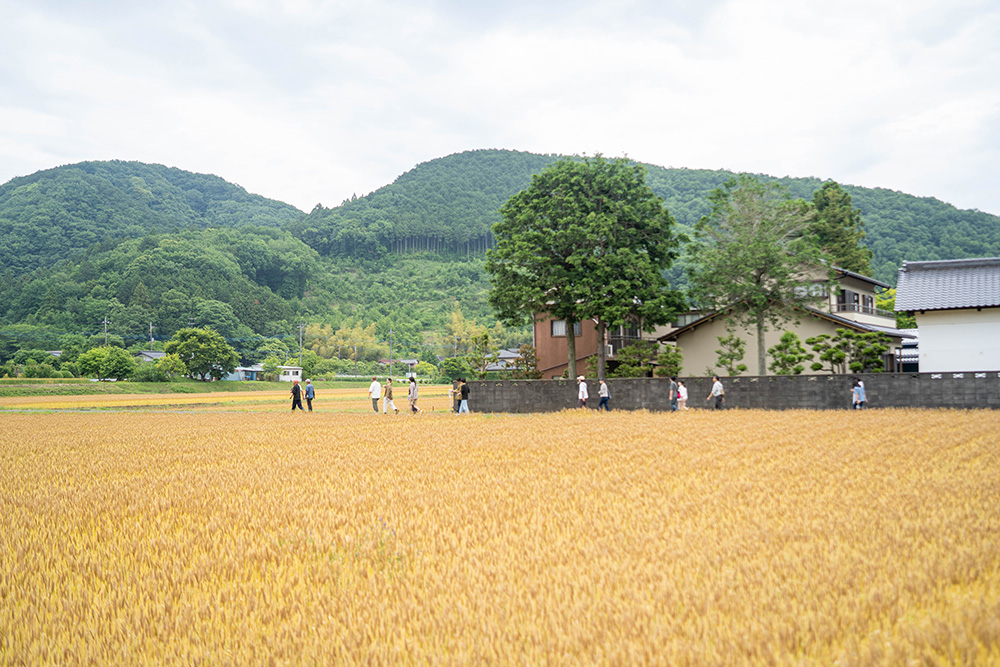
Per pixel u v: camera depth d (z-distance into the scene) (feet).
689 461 43.62
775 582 17.60
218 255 512.63
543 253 124.47
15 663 14.69
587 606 16.35
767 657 13.21
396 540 24.31
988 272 105.60
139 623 16.65
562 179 124.16
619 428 70.18
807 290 116.57
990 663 12.63
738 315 116.57
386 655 14.06
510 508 29.68
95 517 29.91
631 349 125.08
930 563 18.45
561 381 112.47
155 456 54.39
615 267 118.01
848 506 27.76
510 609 16.37
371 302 583.58
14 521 29.12
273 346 403.75
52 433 78.43
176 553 23.30
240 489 36.83
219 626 16.38
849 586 17.07
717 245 114.93
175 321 396.98
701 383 106.01
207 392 251.39
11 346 342.85
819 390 99.60
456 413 111.86
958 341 104.27
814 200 204.64
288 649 14.70
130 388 239.09
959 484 32.14
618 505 29.50
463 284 627.87
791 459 43.70
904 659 12.82
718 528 24.40
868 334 106.63
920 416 76.89
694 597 16.37
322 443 62.59
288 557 22.25
